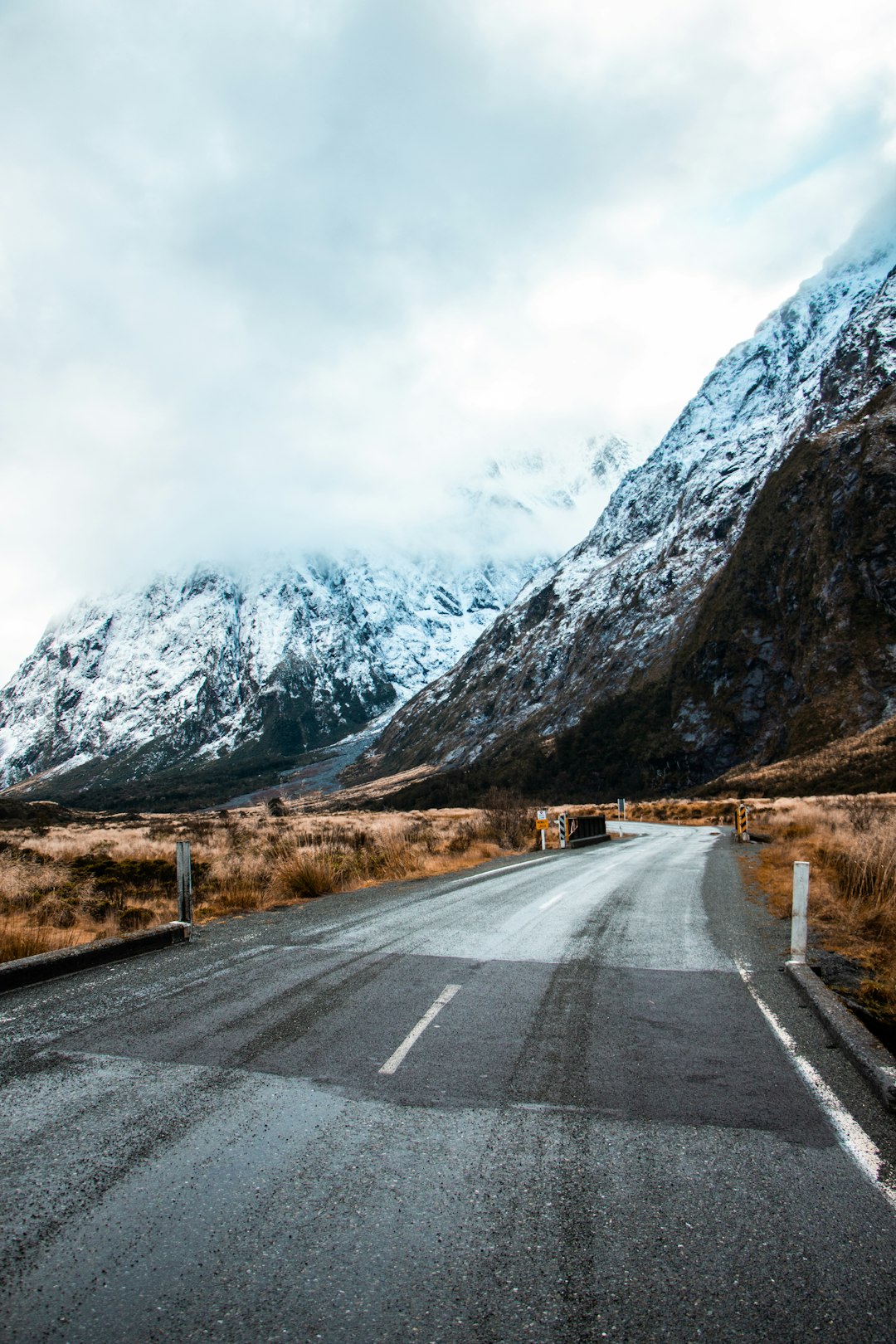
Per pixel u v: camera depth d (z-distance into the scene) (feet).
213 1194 11.50
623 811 163.53
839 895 39.34
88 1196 11.37
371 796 636.48
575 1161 12.73
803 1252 10.32
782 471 496.64
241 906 40.60
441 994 22.34
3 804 229.04
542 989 22.95
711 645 452.76
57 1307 8.96
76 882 44.34
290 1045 17.98
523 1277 9.70
